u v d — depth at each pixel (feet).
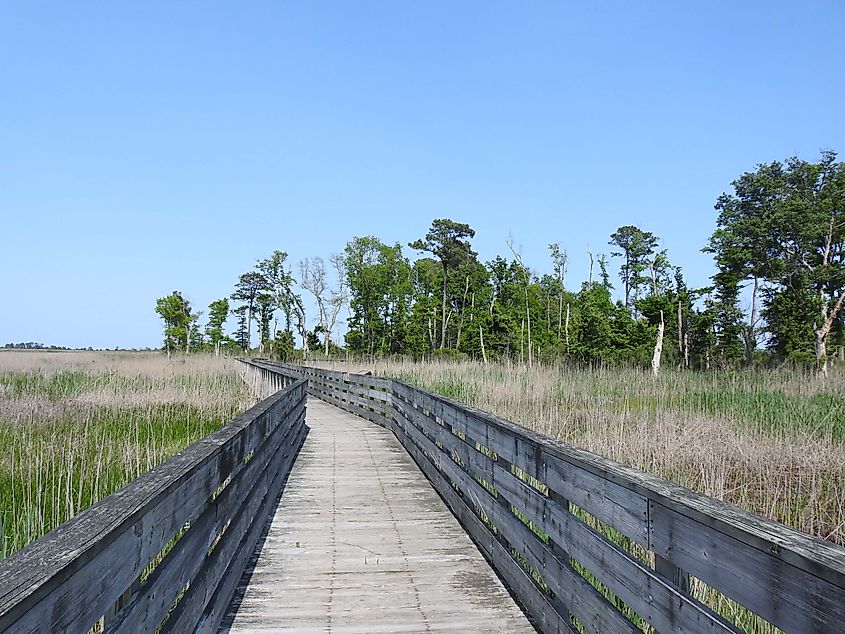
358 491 21.74
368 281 183.32
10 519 20.77
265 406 18.03
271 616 11.56
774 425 35.27
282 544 15.84
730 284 100.63
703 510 5.88
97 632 9.87
